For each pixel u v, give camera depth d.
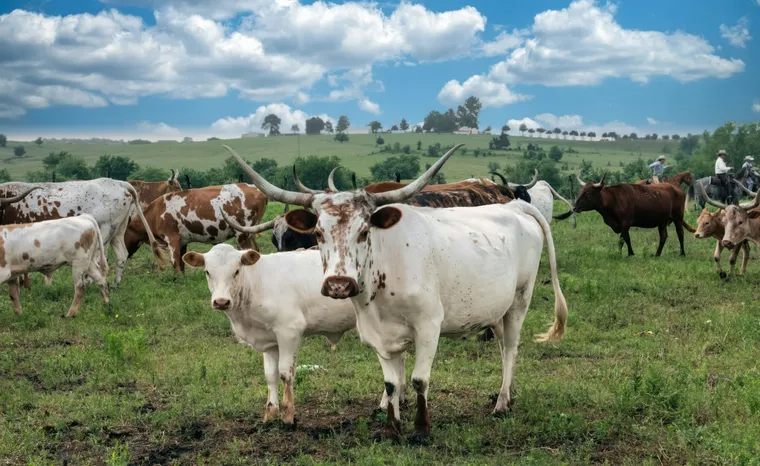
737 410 6.54
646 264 15.17
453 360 8.78
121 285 14.28
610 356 8.88
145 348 9.26
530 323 10.30
